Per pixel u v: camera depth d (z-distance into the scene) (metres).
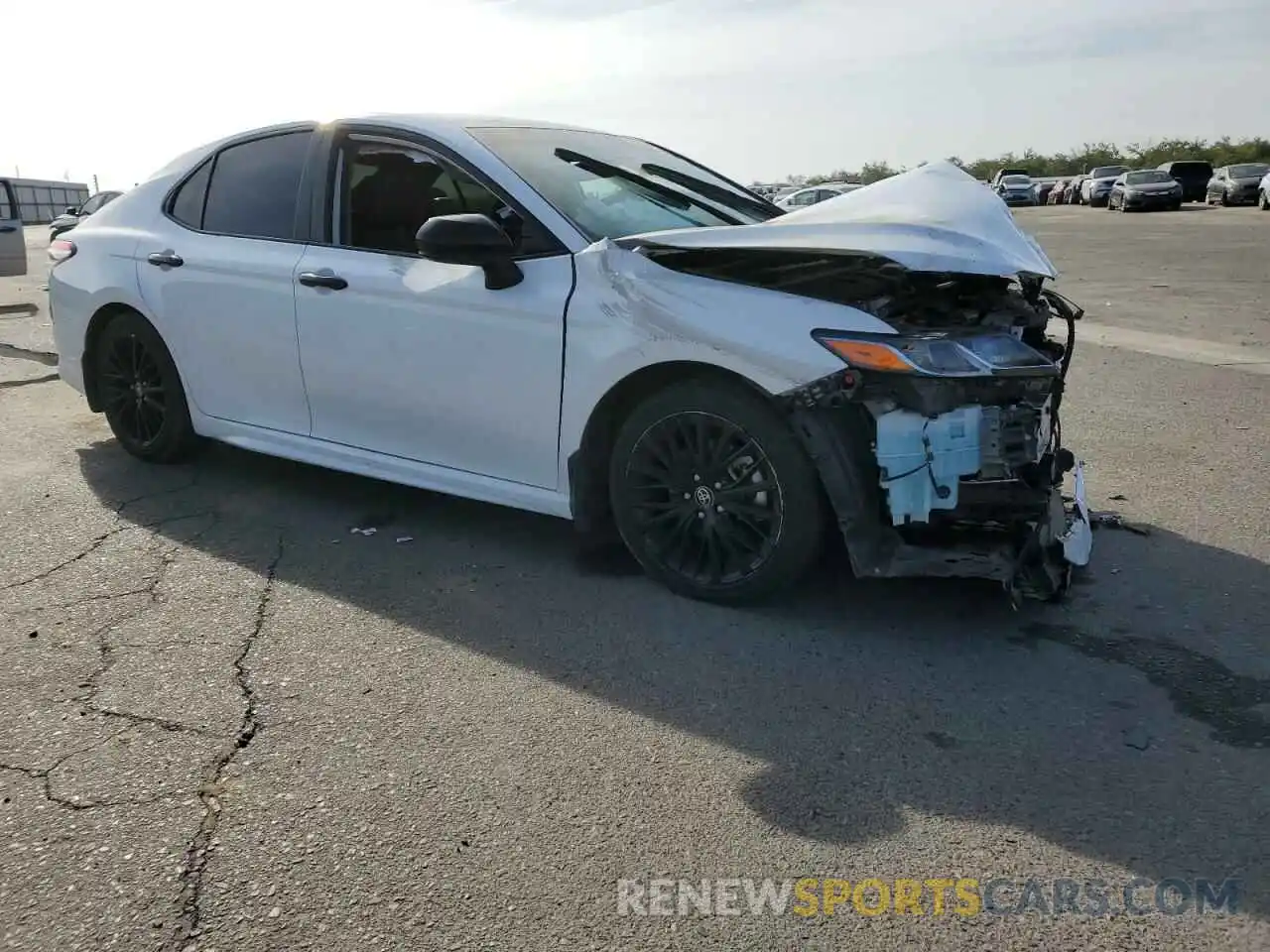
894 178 4.04
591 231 3.77
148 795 2.52
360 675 3.12
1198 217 32.97
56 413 6.43
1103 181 47.09
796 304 3.25
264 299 4.43
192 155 5.03
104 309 5.15
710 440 3.45
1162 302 11.66
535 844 2.34
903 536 3.28
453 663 3.19
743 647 3.29
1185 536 4.23
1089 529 3.74
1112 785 2.54
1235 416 6.14
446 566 3.97
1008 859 2.28
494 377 3.81
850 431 3.22
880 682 3.06
